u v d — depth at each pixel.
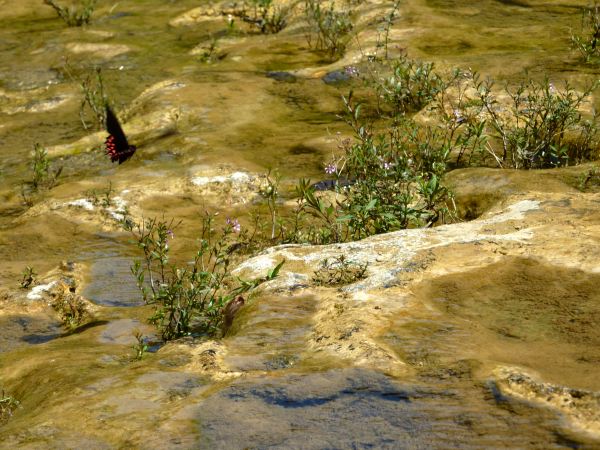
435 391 3.75
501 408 3.55
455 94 10.05
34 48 15.04
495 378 3.79
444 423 3.47
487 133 9.12
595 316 4.51
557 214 5.98
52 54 14.62
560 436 3.31
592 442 3.26
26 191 9.23
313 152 9.35
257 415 3.68
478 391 3.71
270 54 13.24
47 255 7.38
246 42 14.18
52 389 4.61
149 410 3.88
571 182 7.21
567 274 4.98
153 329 5.71
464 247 5.40
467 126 8.98
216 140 9.78
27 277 6.79
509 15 13.59
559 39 12.09
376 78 11.34
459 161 8.57
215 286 5.75
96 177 9.20
